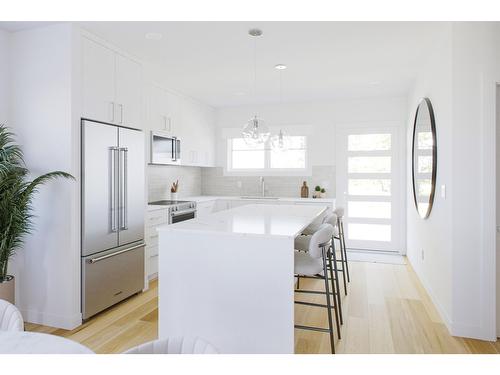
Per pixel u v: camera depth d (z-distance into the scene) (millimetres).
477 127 2605
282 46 3357
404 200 5410
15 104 3006
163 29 2992
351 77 4395
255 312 2254
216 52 3520
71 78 2830
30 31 2959
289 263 2180
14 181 2674
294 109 5922
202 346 1230
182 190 5773
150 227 3936
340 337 2639
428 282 3617
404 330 2777
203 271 2369
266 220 2824
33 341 1238
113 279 3250
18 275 3006
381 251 5543
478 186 2611
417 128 4109
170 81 4551
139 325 2916
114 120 3309
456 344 2539
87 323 2953
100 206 3084
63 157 2857
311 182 5859
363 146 5617
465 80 2625
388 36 3117
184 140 5230
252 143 3469
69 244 2850
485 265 2590
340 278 4164
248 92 5168
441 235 3039
